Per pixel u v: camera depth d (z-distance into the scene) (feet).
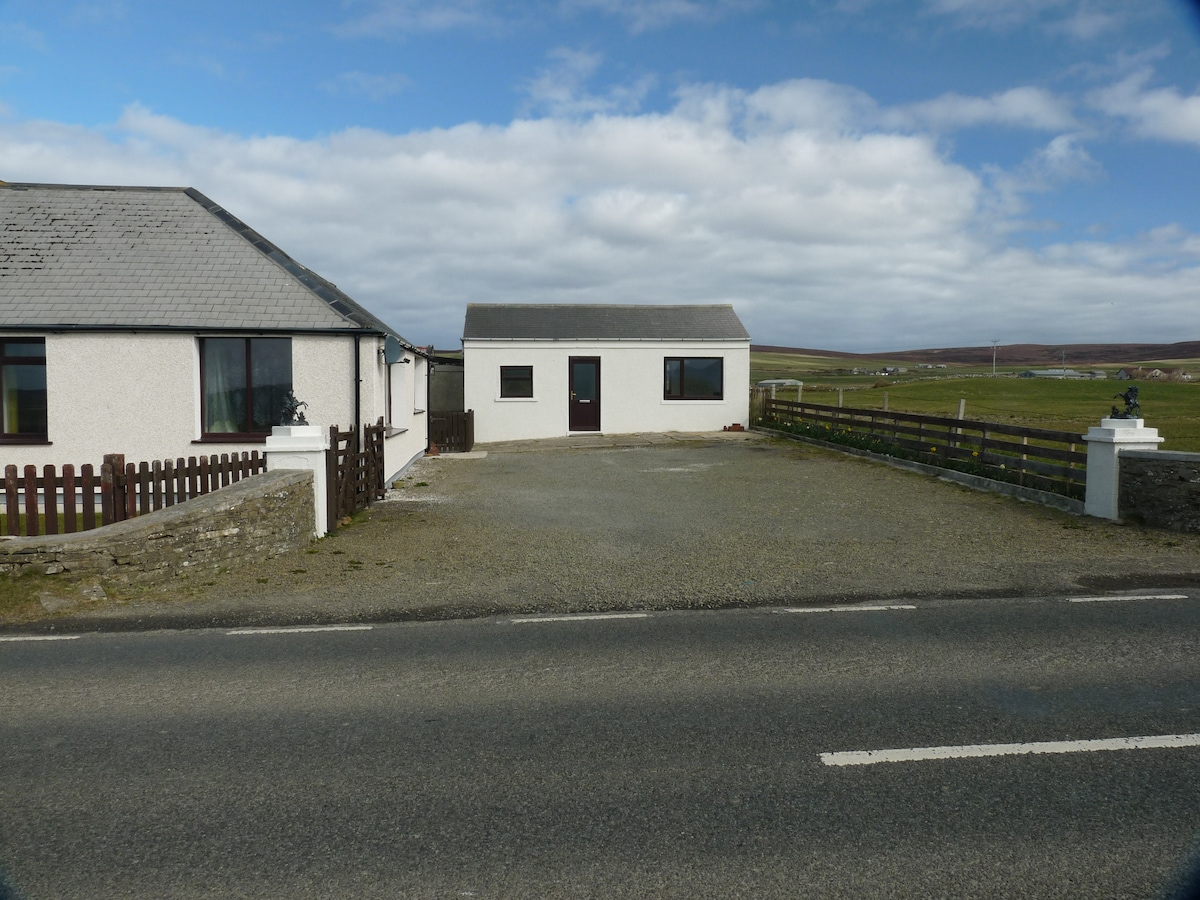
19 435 45.73
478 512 40.29
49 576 23.95
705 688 17.06
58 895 10.17
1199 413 104.42
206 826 11.78
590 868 10.71
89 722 15.51
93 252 47.96
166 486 32.04
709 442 74.38
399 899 10.10
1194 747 14.02
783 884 10.32
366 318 51.16
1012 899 9.99
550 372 85.20
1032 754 13.80
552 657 19.22
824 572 27.68
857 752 13.94
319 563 29.55
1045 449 43.32
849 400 140.46
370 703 16.40
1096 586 25.70
